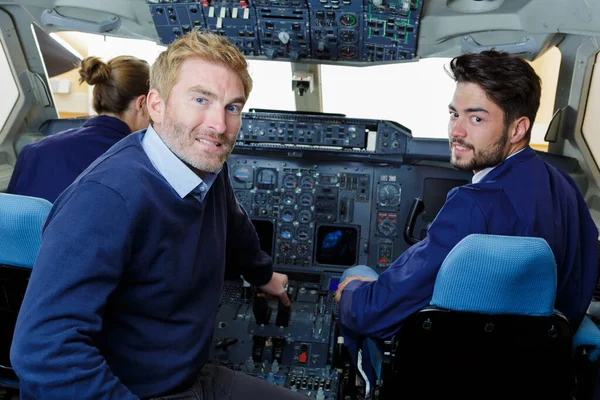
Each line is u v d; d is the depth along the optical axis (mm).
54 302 1233
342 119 3393
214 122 1416
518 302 1703
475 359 1815
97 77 2367
